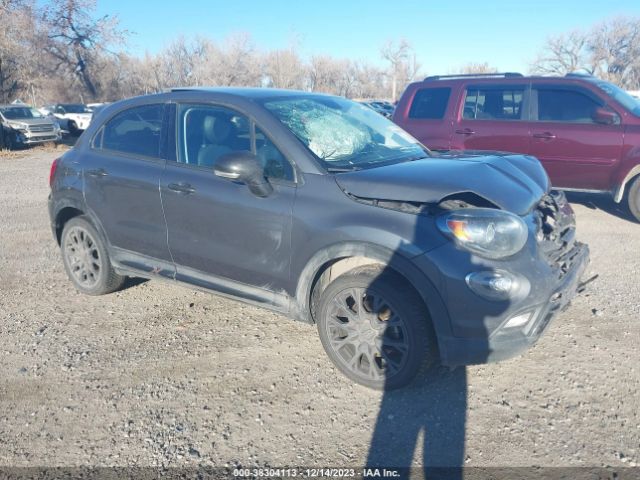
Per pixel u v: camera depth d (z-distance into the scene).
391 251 3.13
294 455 2.86
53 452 2.92
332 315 3.45
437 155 4.25
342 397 3.35
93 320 4.51
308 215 3.42
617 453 2.78
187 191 3.95
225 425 3.12
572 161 7.16
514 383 3.42
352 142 3.95
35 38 34.00
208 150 3.97
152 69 57.16
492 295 2.97
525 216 3.24
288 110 3.92
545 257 3.21
